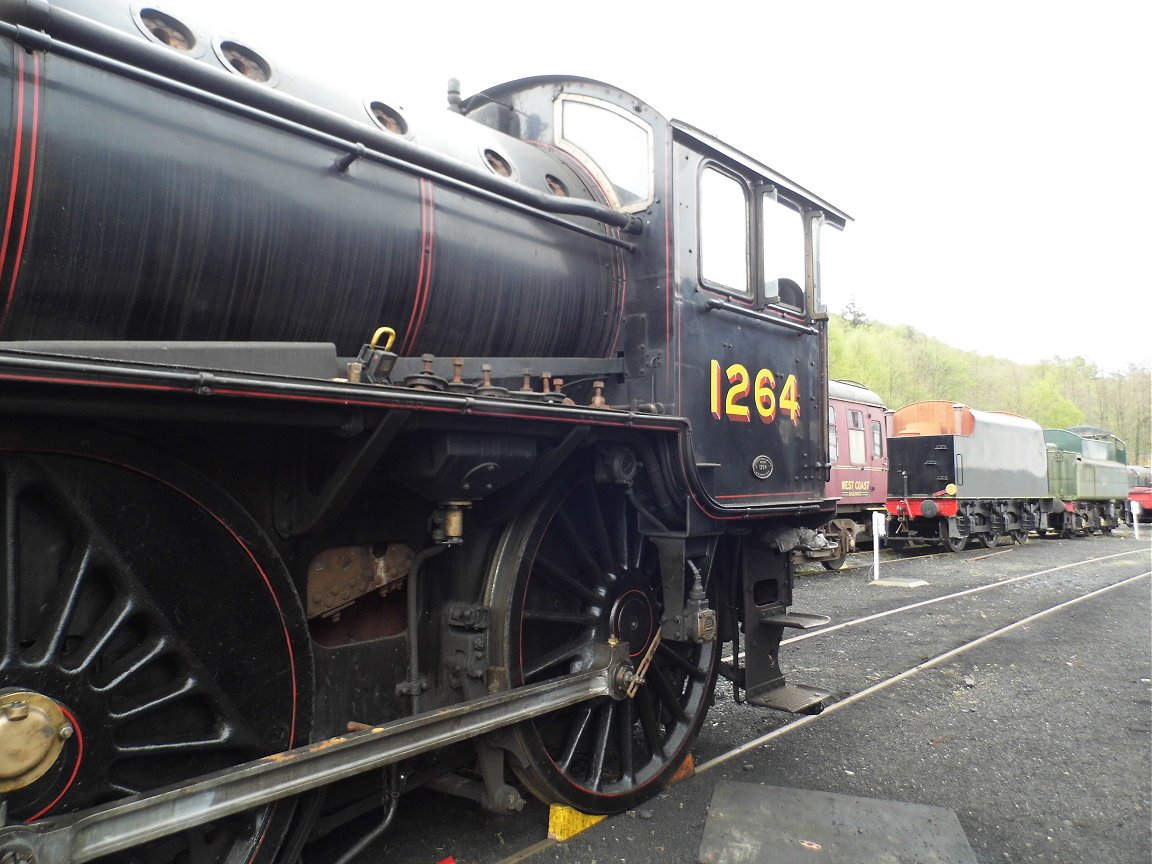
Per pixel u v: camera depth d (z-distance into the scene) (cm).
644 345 364
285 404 204
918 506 1769
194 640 209
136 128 211
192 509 208
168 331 228
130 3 233
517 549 309
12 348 172
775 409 433
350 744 223
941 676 616
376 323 277
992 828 355
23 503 183
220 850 221
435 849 319
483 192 302
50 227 194
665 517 367
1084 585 1164
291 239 245
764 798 373
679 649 409
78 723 184
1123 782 410
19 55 190
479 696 298
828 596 1046
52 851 161
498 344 323
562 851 319
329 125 247
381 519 279
